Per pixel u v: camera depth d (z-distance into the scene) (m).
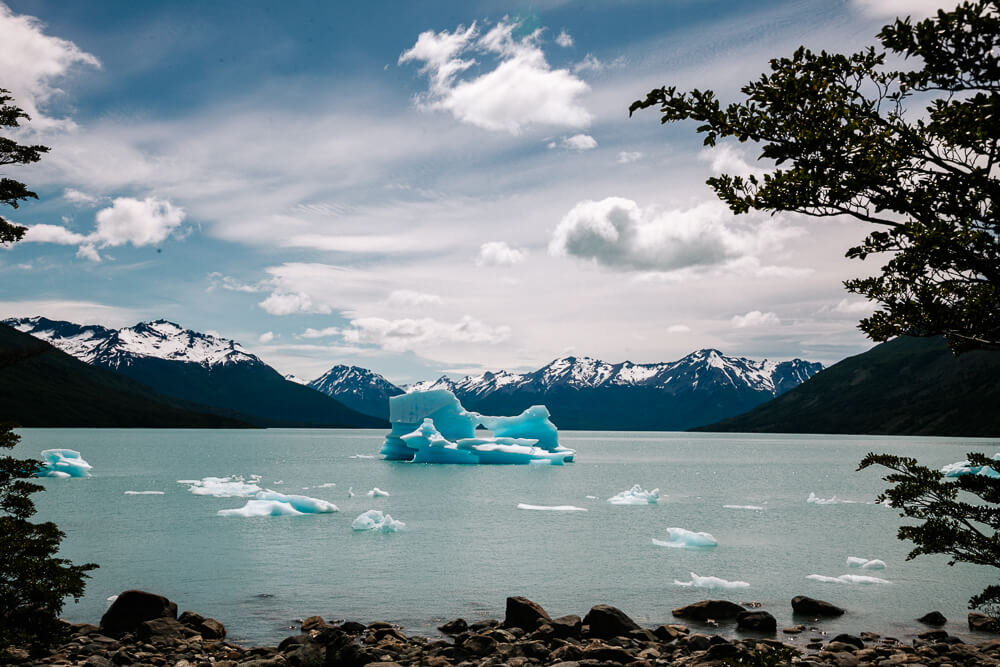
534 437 103.94
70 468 68.44
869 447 170.38
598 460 115.25
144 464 90.50
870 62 7.63
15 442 12.06
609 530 35.28
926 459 112.25
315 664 14.48
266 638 17.45
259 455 121.25
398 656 15.17
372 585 23.22
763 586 23.39
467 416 100.75
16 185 13.33
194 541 31.25
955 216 7.72
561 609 20.48
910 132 7.67
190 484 60.78
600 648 15.14
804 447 175.75
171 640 16.08
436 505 46.03
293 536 32.72
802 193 7.84
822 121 7.63
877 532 35.44
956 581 24.17
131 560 27.03
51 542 11.98
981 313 7.84
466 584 23.41
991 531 31.39
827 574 25.42
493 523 37.56
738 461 112.81
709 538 30.77
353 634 17.52
